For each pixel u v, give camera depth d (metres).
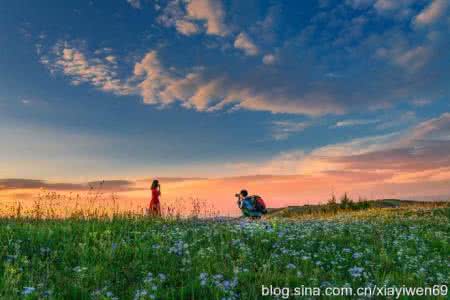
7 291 7.26
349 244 12.68
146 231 13.15
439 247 13.12
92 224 13.69
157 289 7.73
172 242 11.92
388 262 10.48
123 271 8.98
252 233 12.85
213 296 7.44
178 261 9.89
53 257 9.59
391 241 13.72
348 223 18.23
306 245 12.02
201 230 14.06
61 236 11.88
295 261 10.25
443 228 16.91
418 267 10.02
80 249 10.34
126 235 12.58
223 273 8.78
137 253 10.34
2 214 15.55
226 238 12.27
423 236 14.75
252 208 18.83
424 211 22.03
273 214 30.48
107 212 16.47
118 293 7.65
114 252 10.16
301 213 29.38
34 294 7.11
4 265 8.65
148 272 8.86
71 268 9.01
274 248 11.66
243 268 9.26
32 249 10.38
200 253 10.17
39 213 15.88
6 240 10.96
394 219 19.75
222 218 17.91
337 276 9.09
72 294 7.52
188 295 7.64
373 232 15.34
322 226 16.69
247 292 7.81
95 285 8.02
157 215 17.28
